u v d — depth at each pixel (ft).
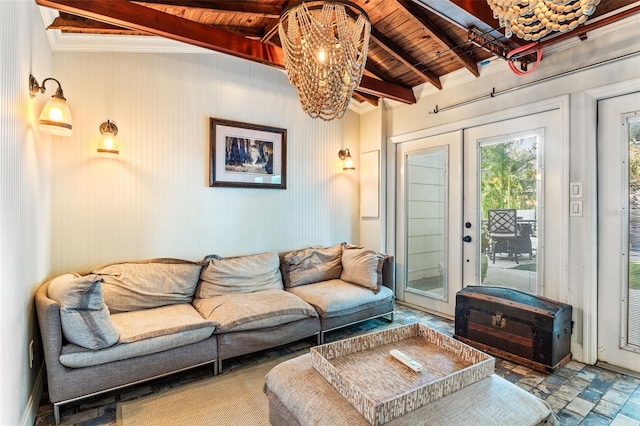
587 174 8.43
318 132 13.41
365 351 5.93
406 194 13.52
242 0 8.20
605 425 6.08
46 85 7.72
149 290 8.77
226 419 6.29
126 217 9.43
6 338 4.87
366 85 11.44
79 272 8.73
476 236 11.16
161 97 9.93
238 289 10.08
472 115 11.02
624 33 7.80
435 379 4.98
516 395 4.66
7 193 4.98
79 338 6.28
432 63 11.11
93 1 6.91
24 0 5.90
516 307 8.59
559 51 8.93
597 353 8.48
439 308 12.31
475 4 7.52
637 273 7.94
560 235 9.02
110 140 8.86
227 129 11.07
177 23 7.93
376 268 11.32
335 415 4.18
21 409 5.61
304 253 11.97
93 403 6.77
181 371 7.92
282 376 5.23
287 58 6.94
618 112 8.13
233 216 11.30
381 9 8.93
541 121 9.46
